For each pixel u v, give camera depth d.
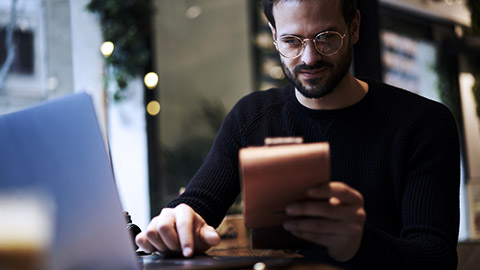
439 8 4.84
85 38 4.81
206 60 7.61
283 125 1.40
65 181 0.73
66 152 0.74
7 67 4.47
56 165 0.74
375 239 0.88
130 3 5.00
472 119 5.02
